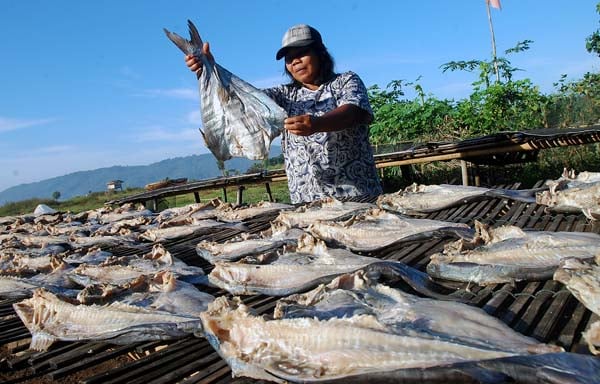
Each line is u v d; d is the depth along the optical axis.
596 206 6.73
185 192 17.05
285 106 8.82
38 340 4.95
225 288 5.69
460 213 7.84
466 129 18.34
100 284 5.73
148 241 9.56
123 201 16.94
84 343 4.71
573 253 4.93
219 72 7.24
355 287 4.38
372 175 9.25
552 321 3.82
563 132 11.29
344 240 6.75
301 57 8.40
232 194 28.84
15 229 12.89
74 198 48.19
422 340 3.25
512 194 8.08
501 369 2.93
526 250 5.06
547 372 2.82
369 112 8.02
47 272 7.73
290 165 9.40
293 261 5.70
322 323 3.59
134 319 4.72
